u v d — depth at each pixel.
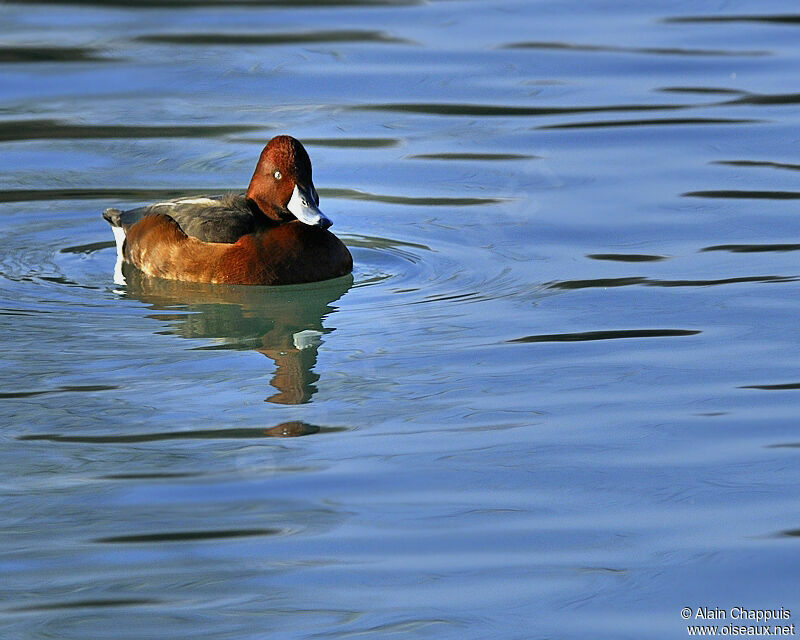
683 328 12.40
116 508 9.30
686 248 14.38
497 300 13.27
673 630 7.87
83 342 12.36
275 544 8.84
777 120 17.91
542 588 8.29
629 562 8.58
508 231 15.05
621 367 11.62
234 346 12.29
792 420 10.52
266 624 7.98
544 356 11.89
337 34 21.34
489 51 20.55
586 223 15.17
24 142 17.55
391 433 10.46
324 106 18.58
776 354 11.77
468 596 8.22
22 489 9.57
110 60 20.12
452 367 11.71
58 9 22.45
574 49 20.52
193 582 8.38
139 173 16.67
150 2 22.77
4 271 14.22
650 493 9.43
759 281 13.46
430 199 15.94
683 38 20.86
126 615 8.08
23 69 19.78
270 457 10.06
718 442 10.19
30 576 8.46
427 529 9.02
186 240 13.88
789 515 9.09
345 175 16.61
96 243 15.14
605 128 17.84
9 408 10.94
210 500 9.41
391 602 8.16
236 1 22.94
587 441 10.23
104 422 10.70
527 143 17.47
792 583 8.32
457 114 18.34
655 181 16.25
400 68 19.89
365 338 12.43
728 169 16.53
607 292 13.32
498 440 10.29
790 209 15.31
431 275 13.98
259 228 13.91
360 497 9.45
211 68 19.86
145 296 13.57
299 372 11.63
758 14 22.03
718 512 9.16
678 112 18.27
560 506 9.28
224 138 17.62
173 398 11.16
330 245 13.95
